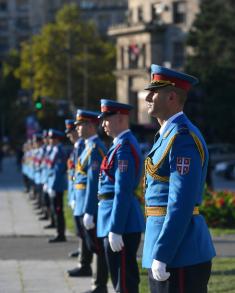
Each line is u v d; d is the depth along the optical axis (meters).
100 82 108.56
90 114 15.02
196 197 8.57
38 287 15.80
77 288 15.67
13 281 16.50
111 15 159.12
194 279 8.70
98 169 14.62
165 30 103.25
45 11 177.25
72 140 19.16
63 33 107.31
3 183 59.91
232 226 25.55
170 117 8.95
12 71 137.12
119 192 12.04
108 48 111.00
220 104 76.62
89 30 109.19
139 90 105.62
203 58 78.75
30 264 18.77
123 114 12.45
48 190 23.69
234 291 14.29
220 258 18.75
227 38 78.38
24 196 43.53
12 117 122.31
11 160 112.81
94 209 14.52
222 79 76.25
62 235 22.95
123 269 12.47
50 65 106.31
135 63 106.75
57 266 18.42
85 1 173.75
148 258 8.94
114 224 11.98
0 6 186.75
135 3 109.94
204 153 8.75
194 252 8.69
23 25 185.62
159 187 8.88
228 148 74.31
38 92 106.94
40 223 28.08
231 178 63.47
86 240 15.27
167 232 8.48
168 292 8.72
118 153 12.25
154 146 9.05
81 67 107.00
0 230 25.88
